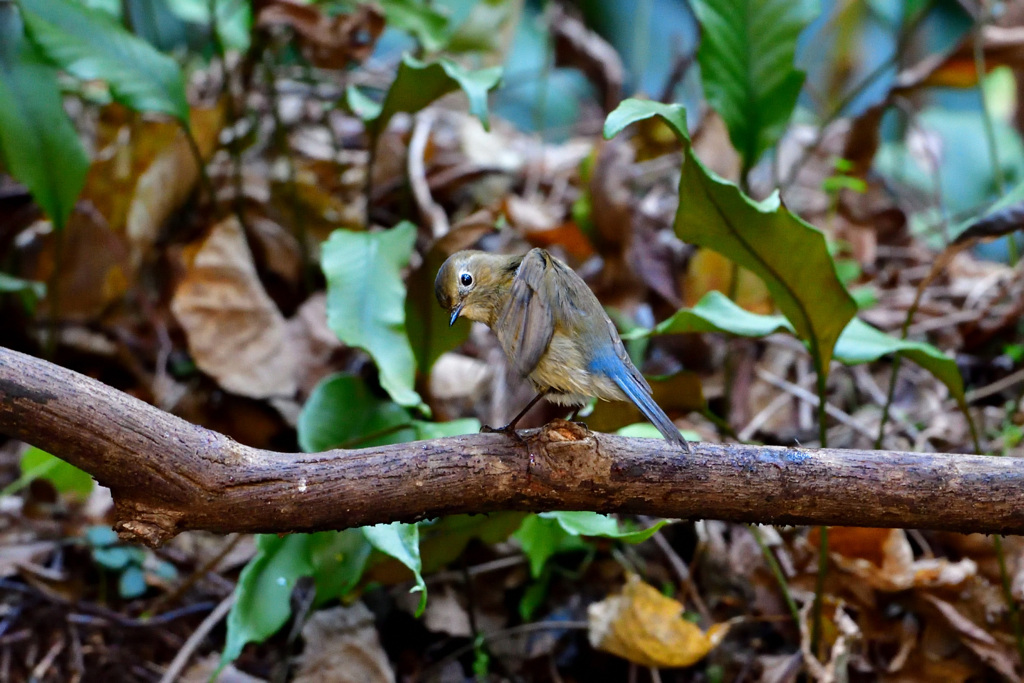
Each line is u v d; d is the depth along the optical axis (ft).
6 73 29.09
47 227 36.86
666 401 26.32
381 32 36.76
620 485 18.98
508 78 60.08
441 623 30.12
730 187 20.29
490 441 19.11
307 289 37.78
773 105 28.84
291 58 51.21
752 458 19.10
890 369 37.14
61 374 17.26
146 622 29.66
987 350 37.06
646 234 36.40
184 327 32.42
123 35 30.09
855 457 19.13
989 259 49.08
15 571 30.42
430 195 43.09
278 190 38.60
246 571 24.98
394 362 25.36
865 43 59.11
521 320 19.94
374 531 21.35
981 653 27.37
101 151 38.27
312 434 27.12
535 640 30.22
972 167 53.78
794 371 36.86
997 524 18.84
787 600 27.81
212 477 17.74
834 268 21.59
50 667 28.50
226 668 28.89
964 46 37.86
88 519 33.04
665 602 27.73
